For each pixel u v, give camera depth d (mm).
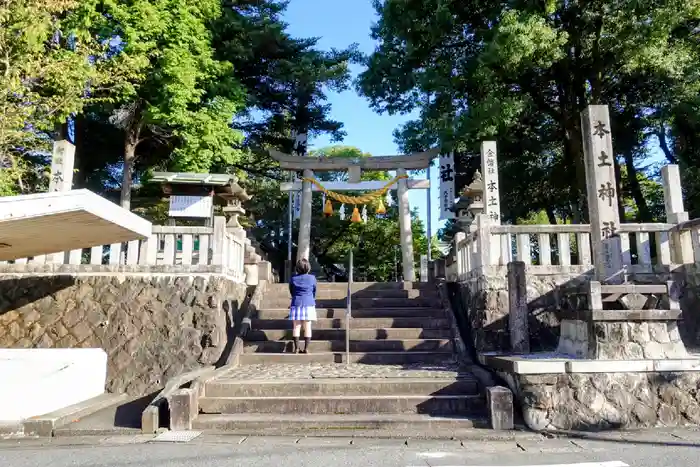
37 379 5652
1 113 8094
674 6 11531
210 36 14266
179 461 4074
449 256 11109
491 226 8172
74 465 3975
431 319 8523
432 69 13625
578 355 6082
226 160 13797
